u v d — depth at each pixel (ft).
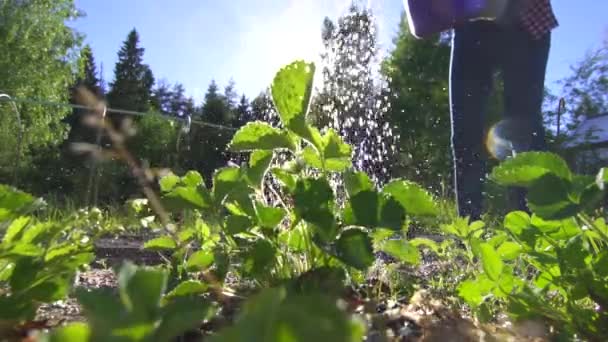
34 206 2.70
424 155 38.55
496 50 9.25
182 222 4.75
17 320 2.64
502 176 2.89
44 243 3.03
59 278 2.76
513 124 9.43
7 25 72.23
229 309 3.27
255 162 3.52
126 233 8.29
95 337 1.16
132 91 100.17
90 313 1.25
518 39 9.25
